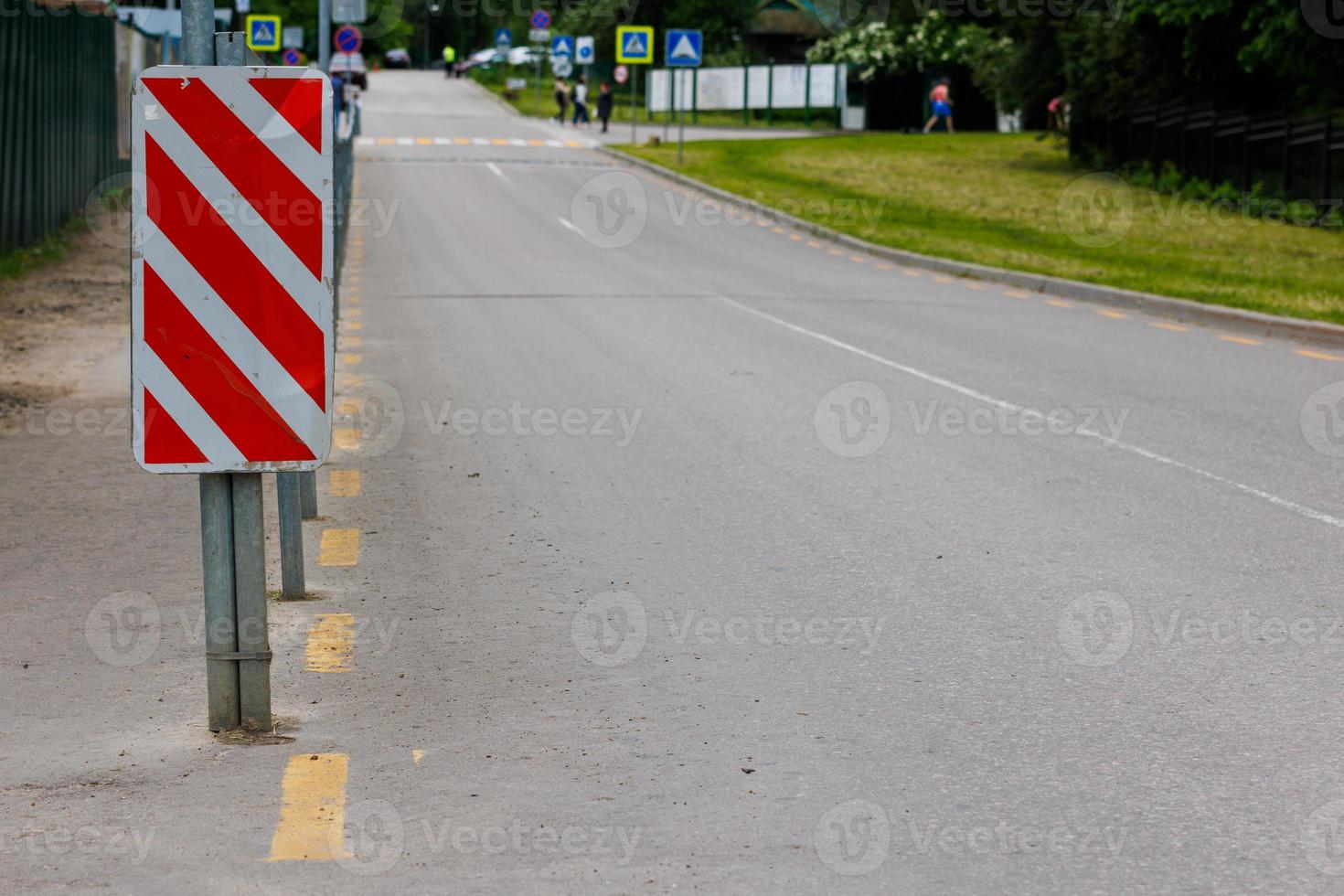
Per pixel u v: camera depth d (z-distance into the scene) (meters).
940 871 8.58
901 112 126.25
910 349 31.09
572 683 11.76
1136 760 10.27
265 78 9.80
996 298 41.66
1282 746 10.52
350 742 10.51
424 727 10.80
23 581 14.52
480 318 35.06
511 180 75.38
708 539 16.22
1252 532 16.58
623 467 19.75
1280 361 30.53
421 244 52.06
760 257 51.66
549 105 141.25
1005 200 71.06
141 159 9.79
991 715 11.12
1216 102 80.69
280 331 9.95
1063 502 17.94
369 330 32.91
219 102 9.79
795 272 47.47
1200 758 10.30
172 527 16.64
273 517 17.14
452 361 28.67
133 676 11.90
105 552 15.59
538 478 19.06
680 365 28.41
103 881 8.39
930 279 46.47
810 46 162.12
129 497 17.95
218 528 10.47
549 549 15.75
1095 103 86.19
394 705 11.26
